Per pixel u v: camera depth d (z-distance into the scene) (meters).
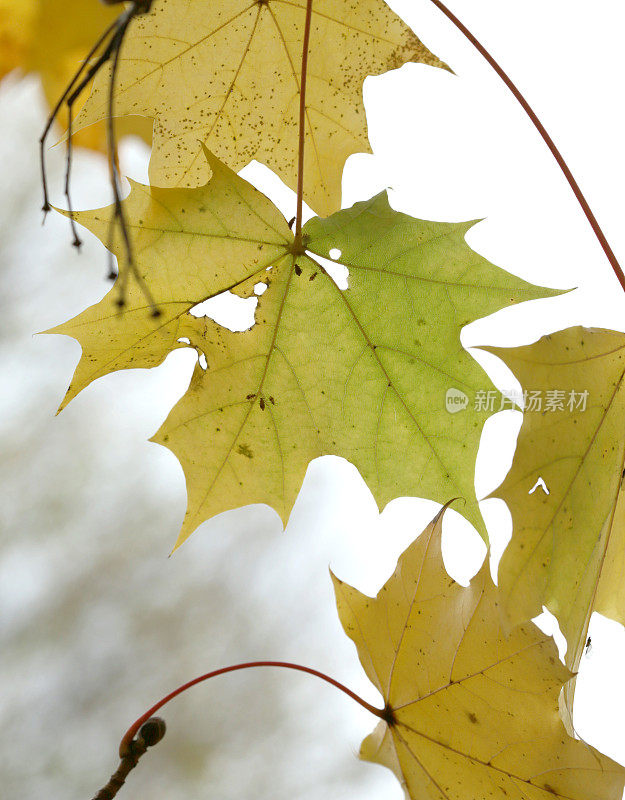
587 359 0.57
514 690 0.57
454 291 0.58
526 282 0.58
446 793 0.58
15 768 1.45
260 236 0.58
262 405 0.59
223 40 0.60
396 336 0.59
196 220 0.58
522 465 0.57
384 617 0.59
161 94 0.61
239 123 0.61
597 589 0.59
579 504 0.57
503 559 0.57
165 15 0.59
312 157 0.62
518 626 0.57
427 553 0.58
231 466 0.59
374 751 0.60
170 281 0.58
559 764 0.57
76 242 0.55
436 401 0.59
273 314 0.59
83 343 0.58
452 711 0.58
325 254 0.59
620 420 0.58
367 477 0.60
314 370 0.59
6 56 0.64
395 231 0.58
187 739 1.52
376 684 0.59
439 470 0.59
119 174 0.58
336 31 0.60
